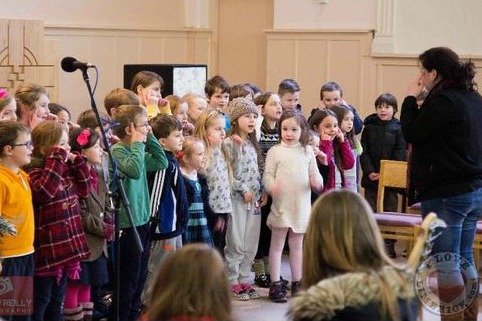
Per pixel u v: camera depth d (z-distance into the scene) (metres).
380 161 8.16
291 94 7.79
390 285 3.13
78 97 10.10
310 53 10.51
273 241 6.58
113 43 10.38
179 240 5.98
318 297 3.07
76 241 5.06
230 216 6.54
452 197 5.43
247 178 6.55
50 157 4.95
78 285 5.39
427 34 10.05
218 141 6.35
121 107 5.57
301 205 6.53
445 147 5.41
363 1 10.24
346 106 7.60
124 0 10.49
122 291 5.60
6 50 7.96
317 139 6.69
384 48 10.13
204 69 9.37
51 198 4.95
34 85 5.62
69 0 9.97
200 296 2.87
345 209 3.21
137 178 5.45
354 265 3.18
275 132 6.93
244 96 7.44
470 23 9.91
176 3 10.99
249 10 11.16
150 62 10.75
